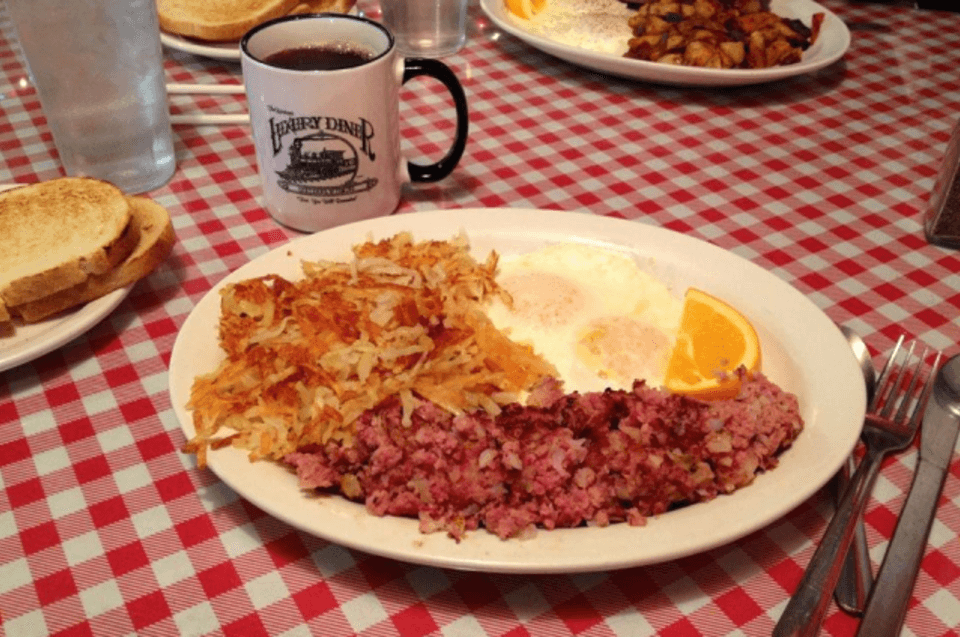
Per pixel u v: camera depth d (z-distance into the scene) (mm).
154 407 990
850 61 1862
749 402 823
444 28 1827
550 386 868
